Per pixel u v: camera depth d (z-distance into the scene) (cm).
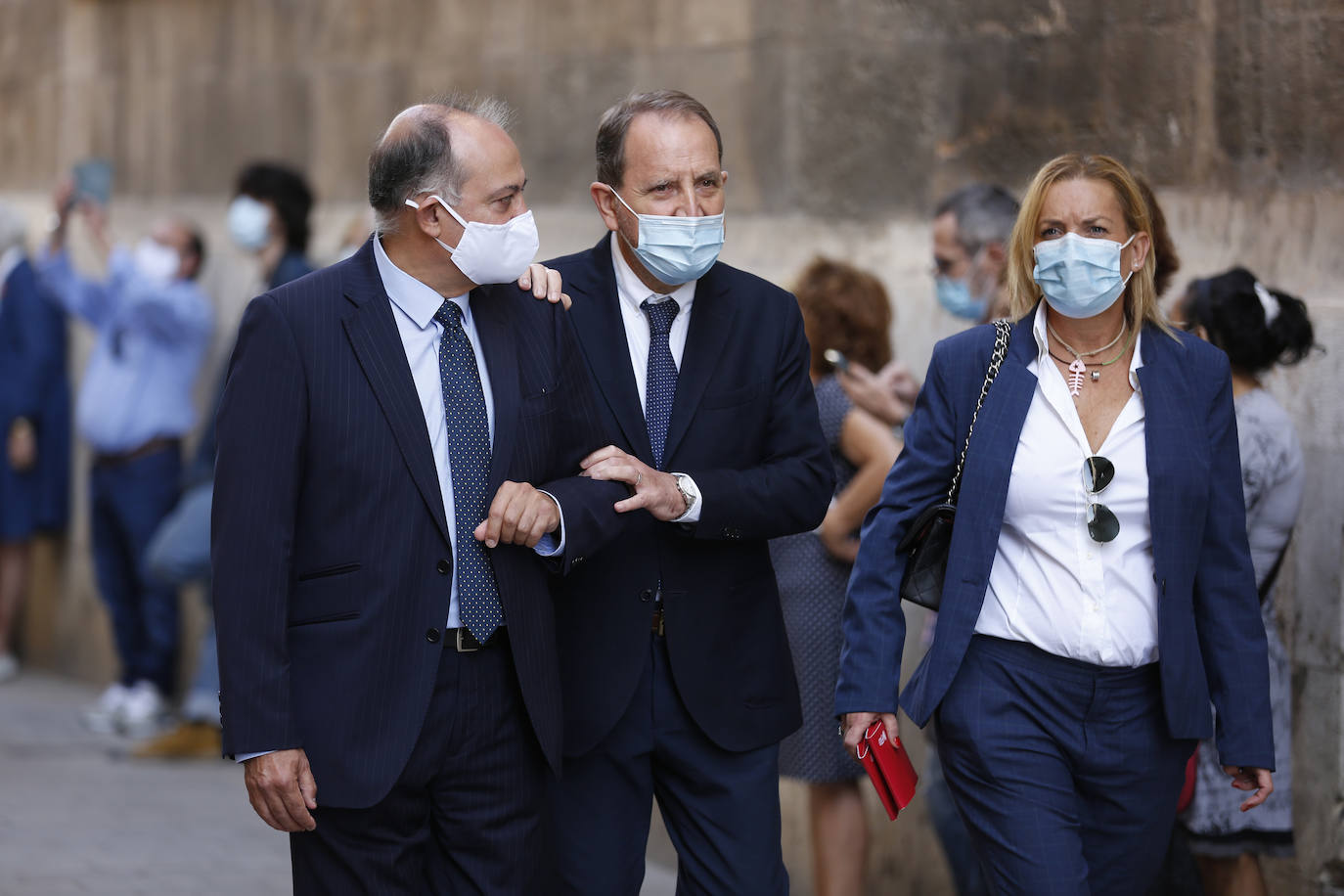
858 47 1188
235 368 703
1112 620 746
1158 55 1004
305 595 707
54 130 2152
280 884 1248
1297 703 934
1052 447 754
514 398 736
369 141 1659
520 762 740
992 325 785
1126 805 762
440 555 709
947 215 1026
